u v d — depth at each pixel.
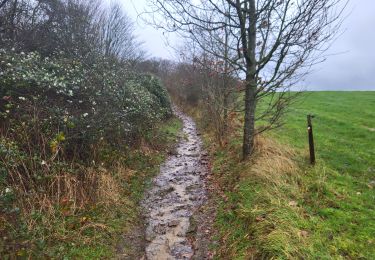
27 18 12.02
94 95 8.56
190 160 11.40
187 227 6.35
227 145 10.92
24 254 4.27
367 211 5.64
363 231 4.97
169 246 5.67
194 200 7.70
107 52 20.83
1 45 9.18
